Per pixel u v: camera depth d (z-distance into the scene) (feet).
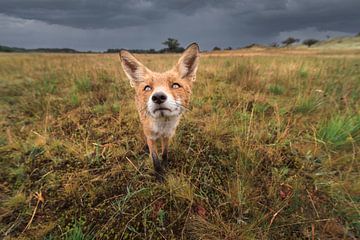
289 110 1.97
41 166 1.45
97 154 1.52
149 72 1.33
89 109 2.21
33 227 1.07
